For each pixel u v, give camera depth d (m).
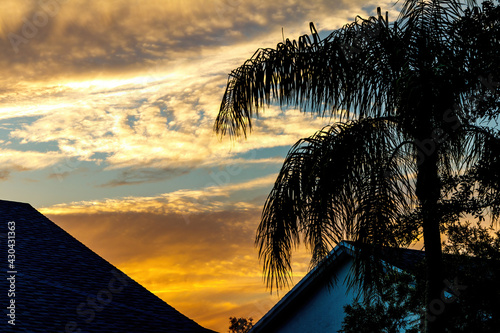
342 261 16.34
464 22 9.31
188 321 13.18
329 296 16.84
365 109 9.62
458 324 9.15
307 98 9.85
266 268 9.42
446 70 8.91
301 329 17.53
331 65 9.76
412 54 9.43
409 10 9.81
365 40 9.68
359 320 10.83
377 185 8.88
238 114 10.19
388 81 9.61
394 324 10.58
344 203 9.02
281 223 9.36
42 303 11.78
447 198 9.00
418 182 9.07
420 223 9.05
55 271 13.71
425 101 8.70
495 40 9.10
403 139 9.33
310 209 9.16
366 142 9.16
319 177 9.09
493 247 9.12
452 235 9.43
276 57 10.06
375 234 8.72
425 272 9.80
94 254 15.73
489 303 8.99
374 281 9.05
